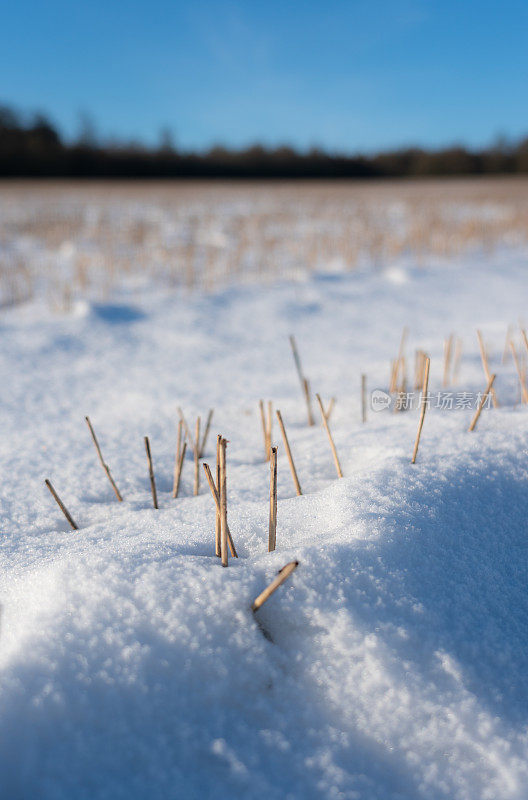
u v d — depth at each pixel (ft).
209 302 6.95
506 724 1.48
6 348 4.90
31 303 6.67
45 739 1.39
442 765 1.42
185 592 1.60
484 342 4.32
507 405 2.90
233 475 2.44
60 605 1.59
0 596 1.69
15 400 3.61
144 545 1.82
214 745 1.41
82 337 5.31
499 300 6.80
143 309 6.57
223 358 4.68
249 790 1.36
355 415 3.02
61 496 2.37
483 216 15.21
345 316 6.29
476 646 1.59
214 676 1.50
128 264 8.67
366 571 1.67
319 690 1.51
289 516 1.96
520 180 37.40
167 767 1.37
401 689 1.50
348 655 1.54
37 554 1.88
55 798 1.33
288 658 1.55
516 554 1.87
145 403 3.48
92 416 3.32
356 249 10.24
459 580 1.74
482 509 1.99
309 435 2.79
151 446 2.83
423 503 1.95
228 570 1.67
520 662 1.59
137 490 2.44
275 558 1.69
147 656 1.50
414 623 1.60
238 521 1.97
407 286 7.77
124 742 1.40
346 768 1.40
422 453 2.29
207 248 10.54
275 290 7.65
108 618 1.55
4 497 2.35
